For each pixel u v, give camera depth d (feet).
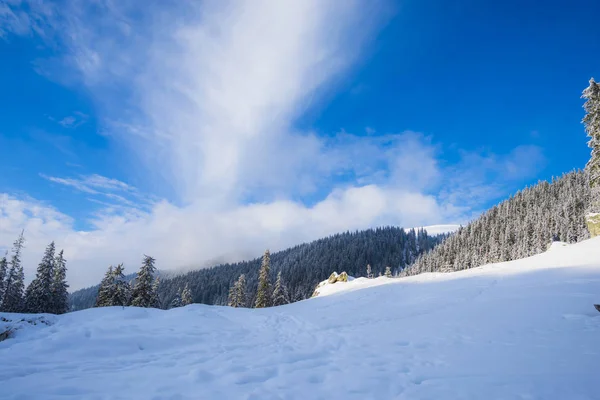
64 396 17.02
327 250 496.23
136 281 113.80
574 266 58.08
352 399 16.34
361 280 117.39
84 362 24.72
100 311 43.50
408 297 59.31
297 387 18.42
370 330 36.50
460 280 67.41
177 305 158.71
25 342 29.14
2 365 22.74
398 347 27.84
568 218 239.71
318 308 62.03
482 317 35.42
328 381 19.44
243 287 168.45
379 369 21.57
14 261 124.26
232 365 23.58
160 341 31.81
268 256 155.02
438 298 52.95
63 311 129.90
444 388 16.98
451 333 30.76
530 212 293.43
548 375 17.34
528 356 21.38
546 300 38.11
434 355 24.25
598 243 74.13
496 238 305.53
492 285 56.18
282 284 156.15
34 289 114.52
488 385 16.75
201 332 37.76
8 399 16.38
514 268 71.41
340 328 40.06
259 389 18.21
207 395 17.33
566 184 328.70
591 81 84.69
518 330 28.66
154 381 19.88
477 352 23.82
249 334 39.19
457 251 340.39
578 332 25.75
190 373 21.36
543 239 240.32
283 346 31.30
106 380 19.99
